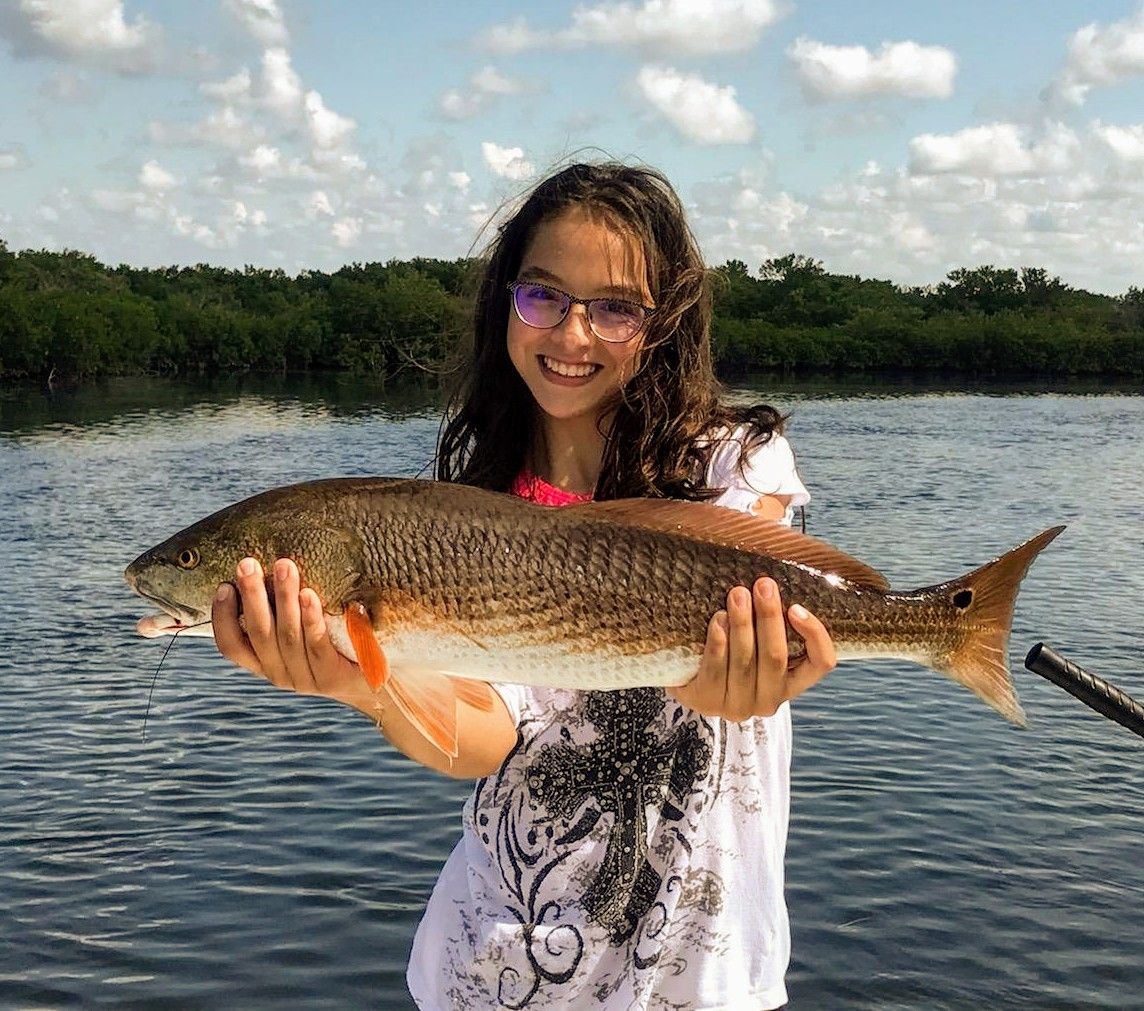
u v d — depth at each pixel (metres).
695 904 1.00
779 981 1.02
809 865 2.75
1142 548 7.02
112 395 25.77
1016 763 3.36
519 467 1.21
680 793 1.01
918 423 17.92
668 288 1.10
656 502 1.00
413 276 39.78
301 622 0.96
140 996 2.26
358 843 2.88
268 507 1.03
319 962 2.37
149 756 3.47
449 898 1.06
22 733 3.67
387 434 15.45
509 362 1.18
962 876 2.70
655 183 1.11
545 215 1.09
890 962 2.36
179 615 1.06
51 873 2.73
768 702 0.96
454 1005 1.03
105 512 8.57
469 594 1.00
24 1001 2.24
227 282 50.62
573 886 1.02
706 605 0.98
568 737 1.04
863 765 3.34
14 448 13.55
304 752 3.50
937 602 1.00
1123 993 2.27
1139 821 2.99
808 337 38.06
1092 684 1.00
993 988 2.28
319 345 37.75
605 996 1.00
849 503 8.90
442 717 0.98
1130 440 14.97
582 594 0.99
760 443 1.11
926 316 46.81
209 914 2.55
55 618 5.20
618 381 1.10
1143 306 45.38
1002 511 8.55
